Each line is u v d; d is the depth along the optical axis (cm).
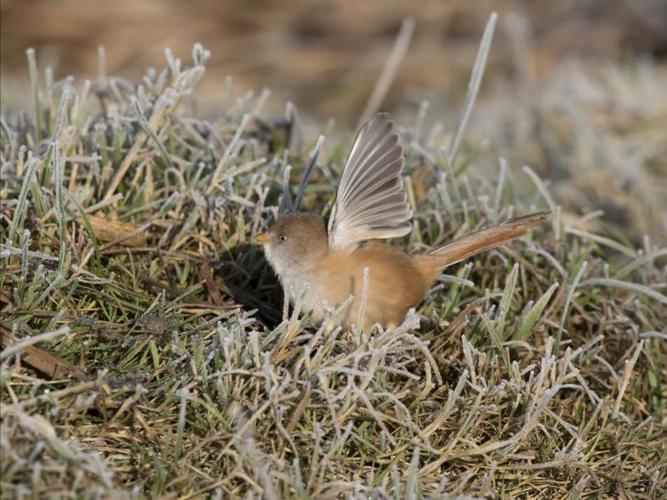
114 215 1126
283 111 2188
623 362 1124
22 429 845
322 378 912
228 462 891
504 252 1199
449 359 1049
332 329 982
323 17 2630
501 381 1000
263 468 860
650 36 2530
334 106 2336
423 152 1277
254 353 934
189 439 916
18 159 1144
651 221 1491
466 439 961
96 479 833
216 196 1166
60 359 922
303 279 1020
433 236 1236
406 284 1027
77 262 1049
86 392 897
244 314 1001
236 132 1280
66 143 1157
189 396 905
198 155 1198
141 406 921
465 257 1066
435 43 2527
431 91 2350
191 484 873
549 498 977
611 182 1572
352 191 1001
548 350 1012
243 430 889
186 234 1120
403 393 970
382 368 957
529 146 1764
